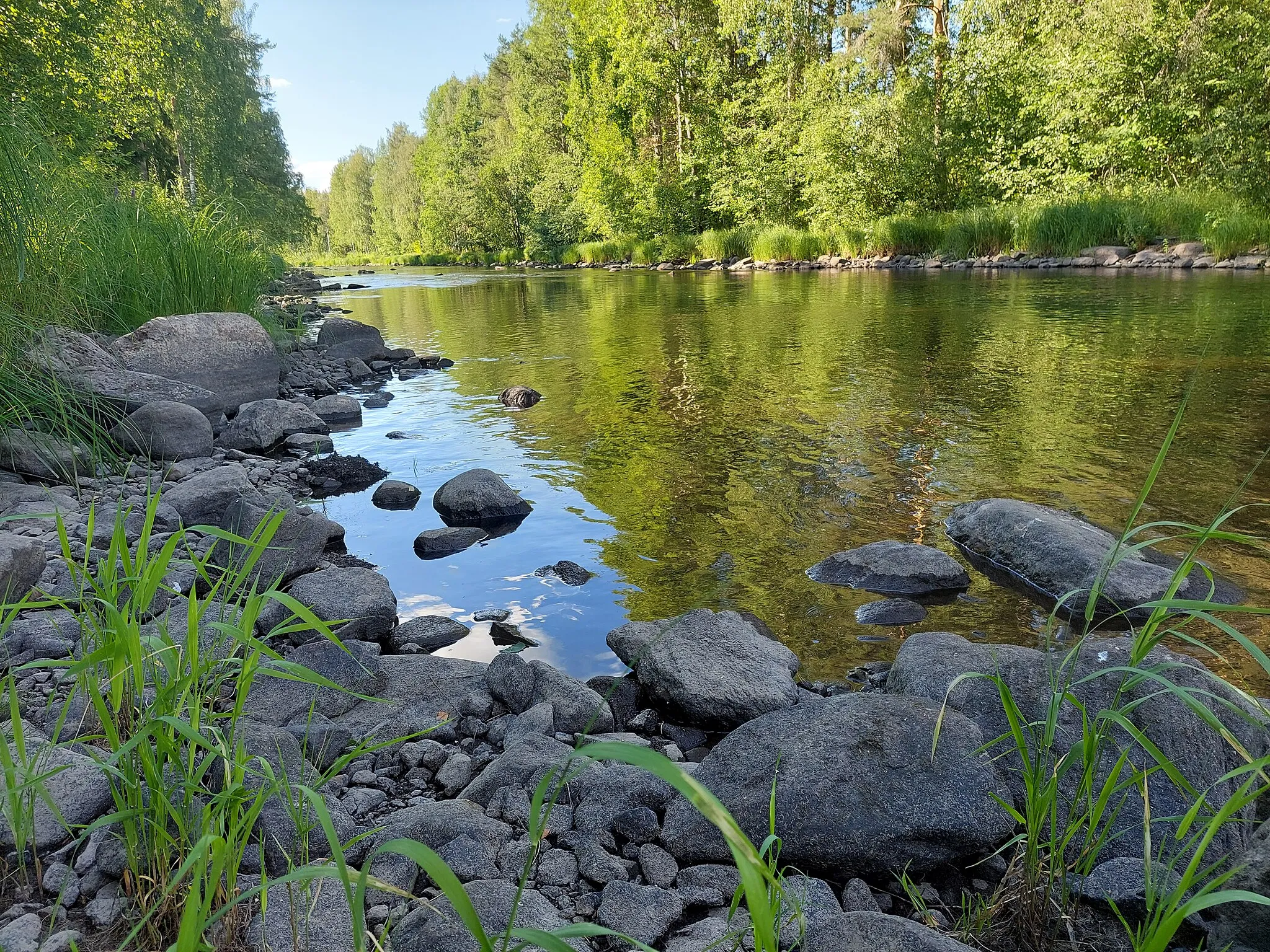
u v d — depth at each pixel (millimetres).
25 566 3199
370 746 1847
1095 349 8445
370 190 88312
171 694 1794
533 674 2955
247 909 1770
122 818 1663
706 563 4090
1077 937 1748
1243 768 1479
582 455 6020
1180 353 8023
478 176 52000
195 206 11234
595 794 2297
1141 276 15211
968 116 24109
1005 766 2201
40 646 3023
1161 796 2051
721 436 6242
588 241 41125
